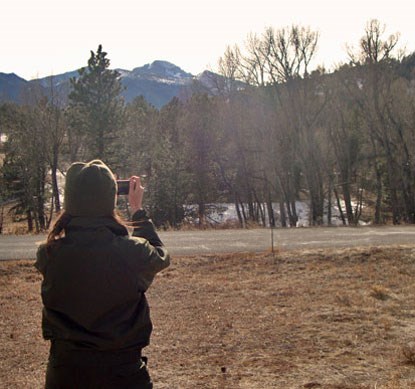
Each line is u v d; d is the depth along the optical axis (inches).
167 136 1770.4
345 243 506.9
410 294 331.0
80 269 96.3
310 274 390.9
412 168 1469.0
